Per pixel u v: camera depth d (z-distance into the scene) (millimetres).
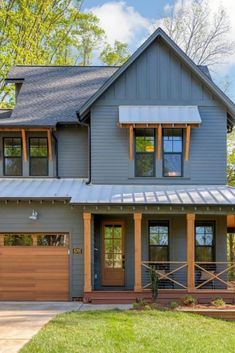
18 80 21656
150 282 15836
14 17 28531
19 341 9375
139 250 15820
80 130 18984
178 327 11172
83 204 15648
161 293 15523
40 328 10648
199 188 17422
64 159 18875
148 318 11969
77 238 16828
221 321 12906
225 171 17891
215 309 13883
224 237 17672
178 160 18000
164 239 17734
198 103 18031
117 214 17250
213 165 17906
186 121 17094
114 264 17781
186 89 18062
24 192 16797
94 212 15984
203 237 17766
